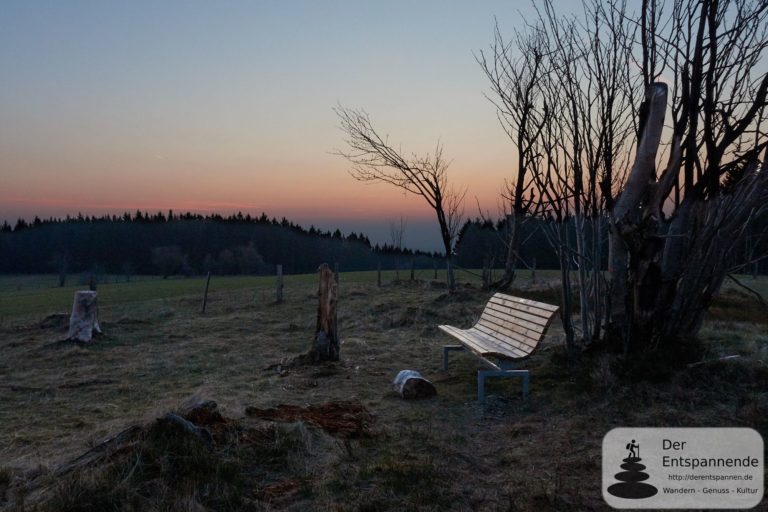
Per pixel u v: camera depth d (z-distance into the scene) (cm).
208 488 387
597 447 481
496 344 722
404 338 1154
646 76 702
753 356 681
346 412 595
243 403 661
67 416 663
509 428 549
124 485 371
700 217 660
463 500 386
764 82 618
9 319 1677
